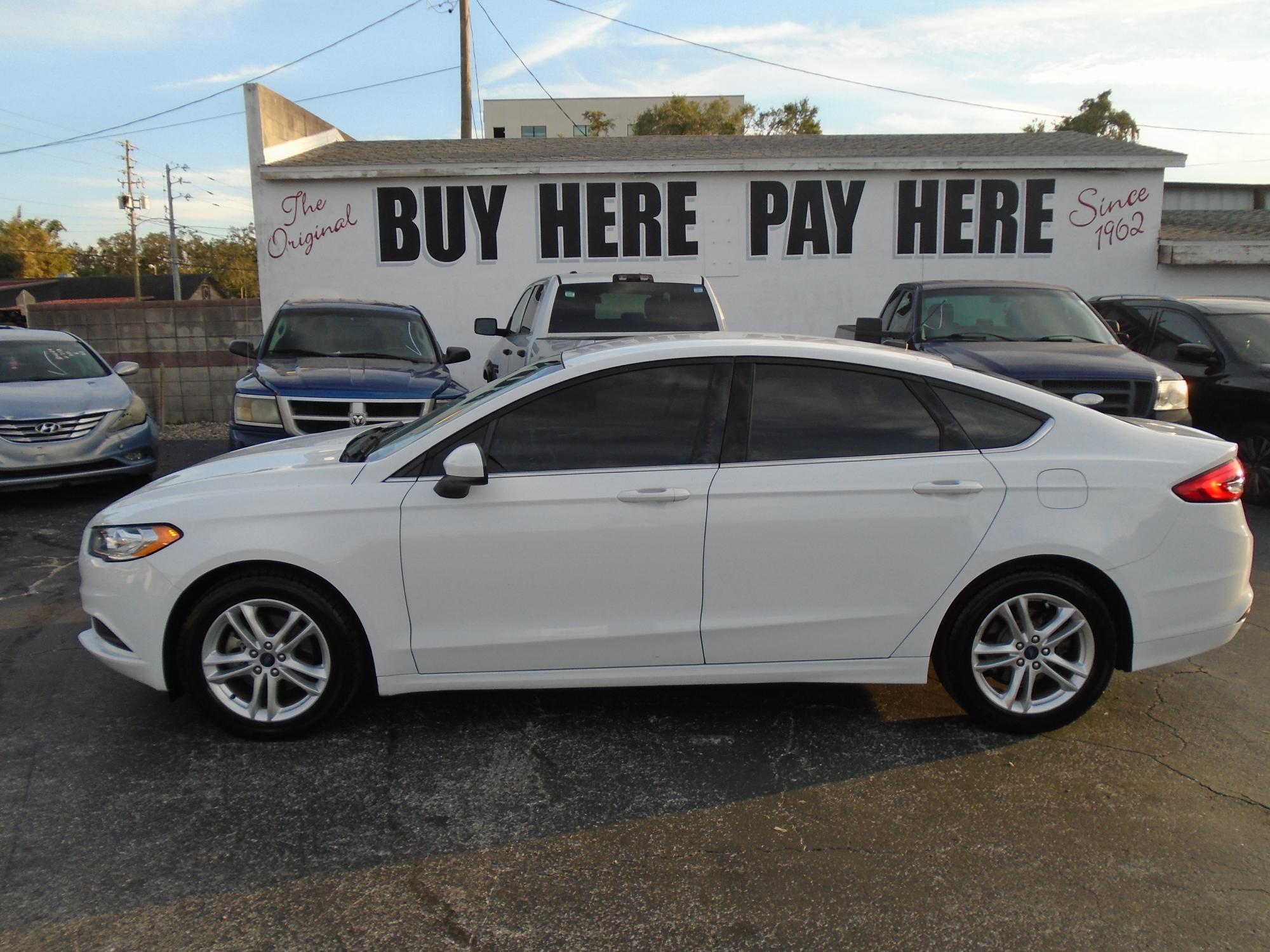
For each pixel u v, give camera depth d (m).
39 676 4.65
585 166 13.45
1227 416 8.62
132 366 9.80
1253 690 4.52
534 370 4.28
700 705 4.32
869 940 2.74
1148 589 3.86
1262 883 3.01
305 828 3.31
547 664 3.85
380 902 2.91
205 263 84.44
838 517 3.77
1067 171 13.85
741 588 3.81
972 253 13.98
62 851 3.16
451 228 13.59
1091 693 3.93
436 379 7.96
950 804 3.47
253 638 3.84
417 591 3.77
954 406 3.92
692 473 3.79
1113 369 7.24
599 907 2.88
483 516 3.74
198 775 3.67
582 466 3.81
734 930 2.78
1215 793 3.57
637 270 13.79
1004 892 2.96
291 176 13.26
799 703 4.34
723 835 3.28
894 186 13.77
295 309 9.48
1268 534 7.55
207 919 2.82
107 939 2.73
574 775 3.69
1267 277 14.26
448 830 3.30
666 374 3.91
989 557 3.80
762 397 3.89
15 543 7.20
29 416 8.02
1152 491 3.84
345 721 4.14
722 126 42.47
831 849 3.20
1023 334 8.49
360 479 3.83
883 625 3.85
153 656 3.81
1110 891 2.96
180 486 4.00
